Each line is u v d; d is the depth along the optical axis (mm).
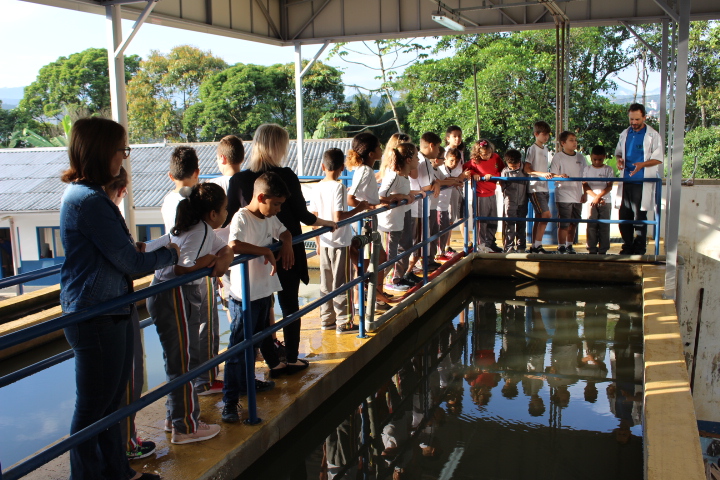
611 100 23703
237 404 3004
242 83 29703
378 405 4023
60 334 5398
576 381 4359
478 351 4945
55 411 3922
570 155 6633
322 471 3195
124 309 2156
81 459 2139
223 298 3879
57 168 19250
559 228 6875
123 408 2174
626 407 3947
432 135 5645
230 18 8562
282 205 3381
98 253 2062
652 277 5961
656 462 2680
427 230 5383
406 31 9312
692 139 20875
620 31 23953
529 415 3840
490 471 3184
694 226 8023
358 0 9398
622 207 6633
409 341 4988
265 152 3236
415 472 3180
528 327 5469
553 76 21875
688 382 3584
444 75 24156
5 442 3490
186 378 2465
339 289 3854
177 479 2467
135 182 18750
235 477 2736
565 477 3104
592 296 6258
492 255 6863
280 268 3422
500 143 22531
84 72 31875
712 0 8484
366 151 4320
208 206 2576
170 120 31500
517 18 9359
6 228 16891
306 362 3715
